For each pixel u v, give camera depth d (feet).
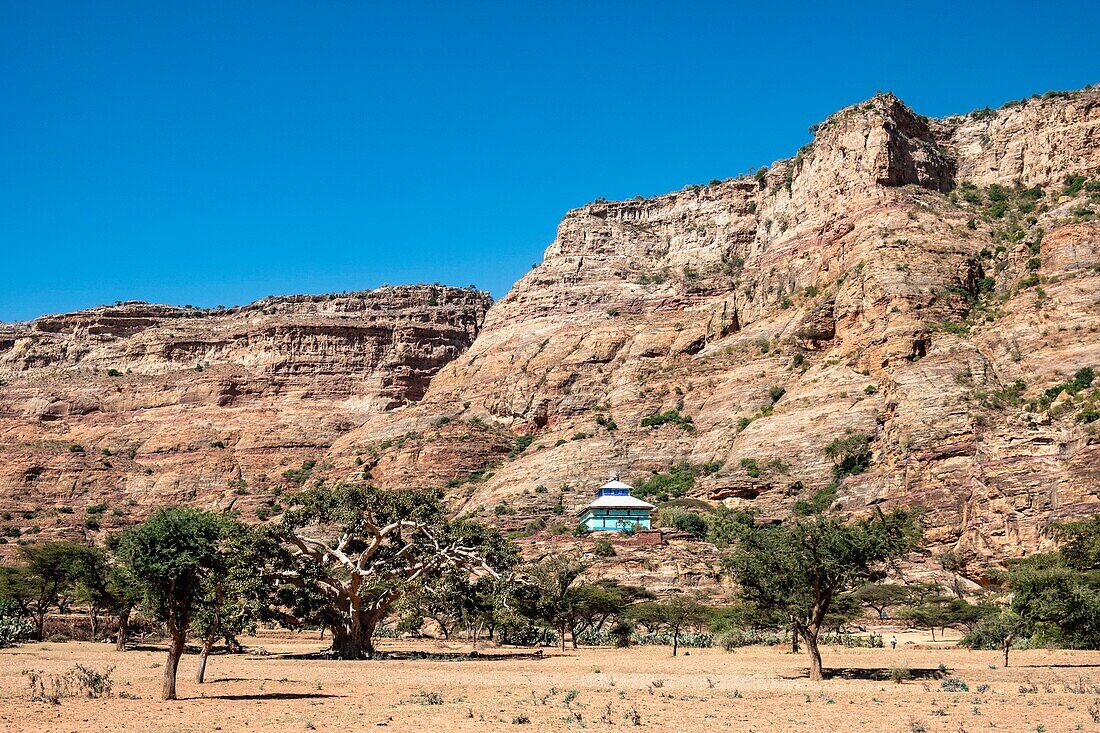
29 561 364.99
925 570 420.36
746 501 514.27
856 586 206.08
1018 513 418.10
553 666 241.14
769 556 205.77
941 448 465.88
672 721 144.87
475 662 255.50
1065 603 240.12
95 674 177.17
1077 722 141.38
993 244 622.13
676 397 654.53
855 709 156.76
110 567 293.84
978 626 309.63
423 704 164.45
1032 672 211.61
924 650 291.99
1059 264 552.82
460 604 280.92
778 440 540.52
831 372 565.53
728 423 595.06
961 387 496.23
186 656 269.44
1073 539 337.52
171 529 168.45
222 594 188.55
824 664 242.37
